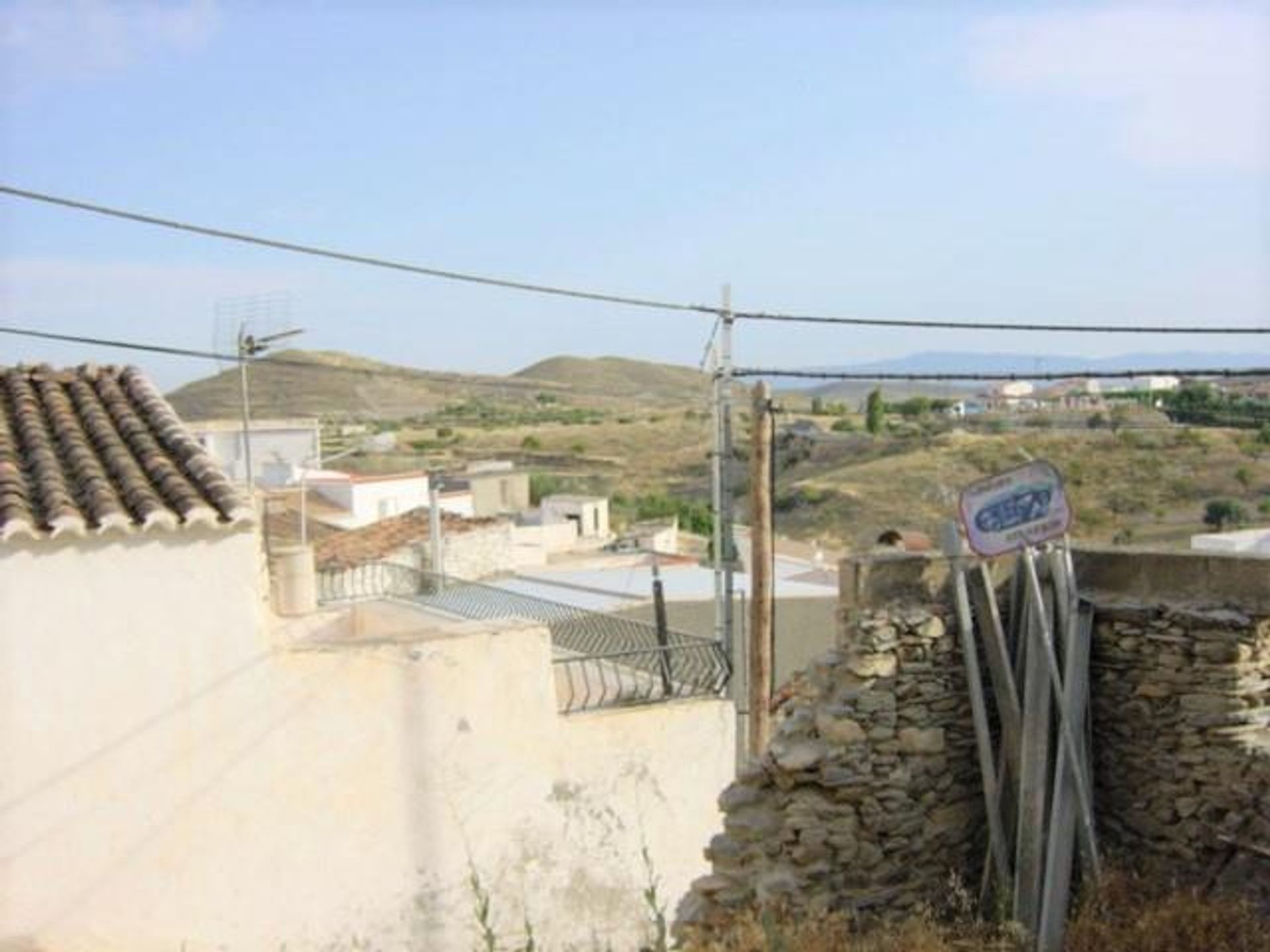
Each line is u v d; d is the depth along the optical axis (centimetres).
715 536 1333
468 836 1030
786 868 777
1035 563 783
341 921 984
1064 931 706
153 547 924
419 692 1012
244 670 952
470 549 2320
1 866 887
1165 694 745
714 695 1181
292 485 3538
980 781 800
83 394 1107
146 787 925
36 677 893
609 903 1083
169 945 930
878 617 775
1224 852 716
